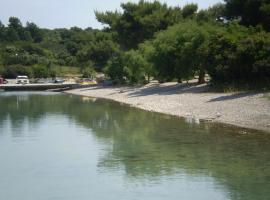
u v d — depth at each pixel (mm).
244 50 55594
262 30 60906
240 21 70062
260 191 21969
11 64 154250
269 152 29516
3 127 42719
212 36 63312
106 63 117875
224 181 23609
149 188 22766
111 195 21875
